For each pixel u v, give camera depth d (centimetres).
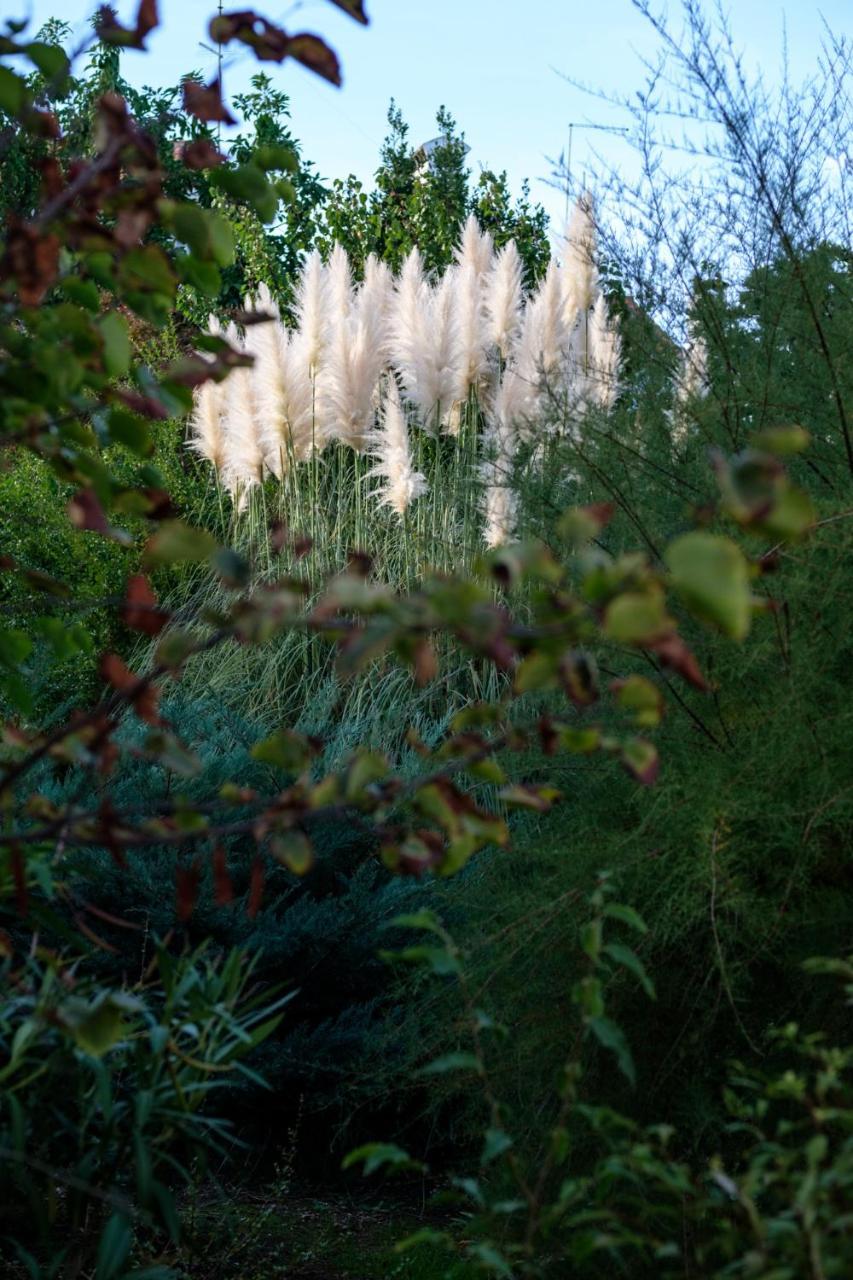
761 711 311
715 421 345
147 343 725
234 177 203
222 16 188
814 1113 184
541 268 1381
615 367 466
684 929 285
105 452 885
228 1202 377
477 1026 238
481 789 469
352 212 1406
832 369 326
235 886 445
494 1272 291
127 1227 262
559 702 349
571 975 308
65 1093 285
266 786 466
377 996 442
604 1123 262
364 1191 409
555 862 316
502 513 590
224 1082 291
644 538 327
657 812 291
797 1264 169
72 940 271
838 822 280
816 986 288
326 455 977
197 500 978
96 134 184
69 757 186
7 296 188
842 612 311
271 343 872
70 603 198
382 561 788
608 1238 191
